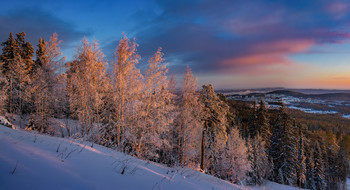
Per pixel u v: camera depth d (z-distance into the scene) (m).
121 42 14.69
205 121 22.08
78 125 21.14
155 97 15.79
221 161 26.89
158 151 20.16
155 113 15.95
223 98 34.38
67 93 19.11
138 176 4.62
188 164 20.30
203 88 22.64
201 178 9.58
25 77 24.22
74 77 16.09
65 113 21.34
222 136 24.58
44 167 3.38
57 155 4.45
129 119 15.48
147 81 15.78
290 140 31.47
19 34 31.16
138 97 15.68
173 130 19.47
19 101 25.28
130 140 15.94
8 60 28.62
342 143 63.19
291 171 30.16
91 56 15.59
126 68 14.77
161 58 15.57
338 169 46.88
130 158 8.15
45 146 5.14
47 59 18.69
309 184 34.25
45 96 19.66
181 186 4.96
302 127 41.50
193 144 21.98
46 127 19.12
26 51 31.56
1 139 4.79
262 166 30.19
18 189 2.42
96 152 6.53
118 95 15.44
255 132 38.47
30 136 6.38
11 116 23.31
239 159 26.78
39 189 2.56
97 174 3.81
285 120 32.75
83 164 4.24
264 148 32.75
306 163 35.53
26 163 3.36
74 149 5.73
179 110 18.48
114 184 3.53
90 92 15.46
